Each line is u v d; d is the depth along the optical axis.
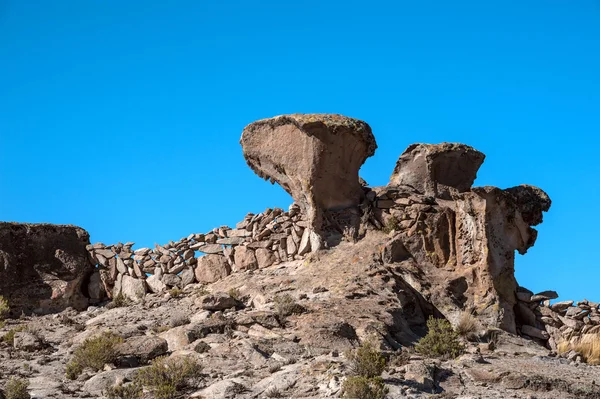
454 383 20.86
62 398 20.00
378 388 19.16
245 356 22.38
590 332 28.42
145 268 31.80
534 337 28.52
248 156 31.38
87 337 25.70
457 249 29.31
